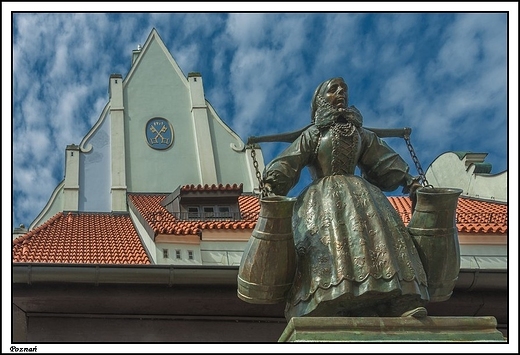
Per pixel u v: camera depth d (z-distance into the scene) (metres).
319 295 3.39
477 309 6.70
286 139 4.07
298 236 3.68
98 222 12.98
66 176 16.41
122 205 16.06
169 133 17.81
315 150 3.93
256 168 3.91
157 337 6.50
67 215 13.51
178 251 9.88
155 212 11.99
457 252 3.70
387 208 3.72
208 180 17.14
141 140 17.55
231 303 6.49
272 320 6.63
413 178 3.99
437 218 3.64
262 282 3.47
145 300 6.42
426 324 3.27
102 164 16.89
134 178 16.91
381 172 4.02
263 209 3.45
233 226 10.46
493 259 10.26
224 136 17.97
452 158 16.94
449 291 3.75
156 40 19.20
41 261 8.45
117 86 18.16
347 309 3.46
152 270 6.36
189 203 12.02
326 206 3.66
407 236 3.65
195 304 6.51
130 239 11.02
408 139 4.21
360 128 4.02
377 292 3.35
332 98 3.99
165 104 18.28
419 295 3.43
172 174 17.22
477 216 12.01
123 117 17.69
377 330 3.23
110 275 6.32
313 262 3.49
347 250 3.48
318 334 3.17
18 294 6.23
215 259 10.08
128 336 6.47
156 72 18.73
